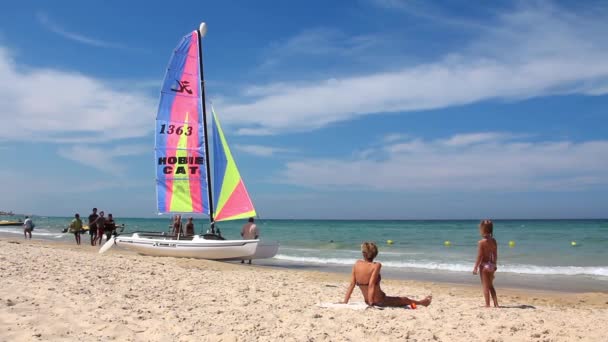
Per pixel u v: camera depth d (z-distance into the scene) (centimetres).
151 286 945
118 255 1759
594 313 848
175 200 1962
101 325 603
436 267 1970
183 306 759
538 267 1964
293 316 699
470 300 1034
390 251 2834
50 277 952
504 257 2416
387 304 793
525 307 924
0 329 561
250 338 570
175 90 1983
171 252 1834
